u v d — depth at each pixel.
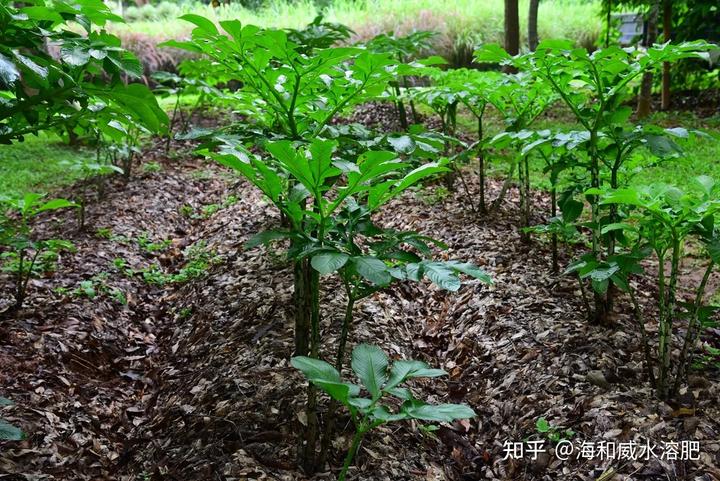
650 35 7.98
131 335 3.81
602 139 3.15
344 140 2.52
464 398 2.95
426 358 3.33
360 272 1.72
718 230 2.39
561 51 2.81
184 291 4.38
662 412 2.47
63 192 6.35
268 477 2.18
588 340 3.04
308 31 4.80
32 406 2.81
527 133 3.20
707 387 2.62
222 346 3.28
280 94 2.53
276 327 3.32
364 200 3.67
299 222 2.03
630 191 2.12
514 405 2.76
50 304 3.84
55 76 1.95
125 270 4.58
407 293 3.99
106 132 2.58
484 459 2.54
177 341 3.71
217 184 6.81
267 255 4.46
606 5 9.22
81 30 10.79
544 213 5.15
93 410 2.95
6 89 1.49
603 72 2.95
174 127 8.55
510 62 3.08
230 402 2.66
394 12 11.95
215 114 9.20
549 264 4.06
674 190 2.22
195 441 2.49
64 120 2.23
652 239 2.43
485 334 3.35
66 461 2.52
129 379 3.35
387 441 2.46
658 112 8.23
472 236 4.57
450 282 1.73
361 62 2.28
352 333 3.24
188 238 5.51
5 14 1.77
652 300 3.56
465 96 4.58
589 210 5.21
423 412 1.51
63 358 3.30
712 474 2.14
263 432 2.44
